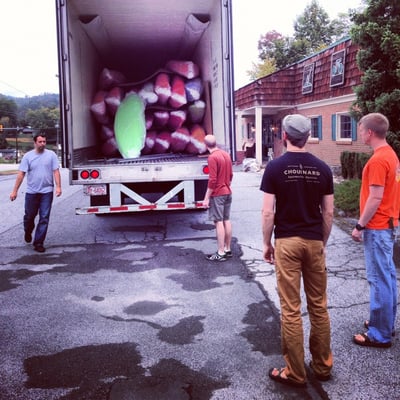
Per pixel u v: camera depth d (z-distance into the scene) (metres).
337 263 5.94
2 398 3.10
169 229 8.42
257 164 19.88
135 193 7.36
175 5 7.91
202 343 3.85
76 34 7.82
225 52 7.25
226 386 3.19
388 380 3.21
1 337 4.05
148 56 10.80
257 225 8.46
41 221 7.05
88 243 7.52
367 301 4.62
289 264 3.13
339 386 3.15
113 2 7.64
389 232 3.60
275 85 21.16
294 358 3.11
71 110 7.11
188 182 7.41
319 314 3.20
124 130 8.81
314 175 3.13
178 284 5.38
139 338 3.97
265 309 4.55
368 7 10.02
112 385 3.23
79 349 3.79
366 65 10.39
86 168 7.24
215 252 6.69
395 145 9.49
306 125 3.17
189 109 8.87
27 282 5.59
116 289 5.27
